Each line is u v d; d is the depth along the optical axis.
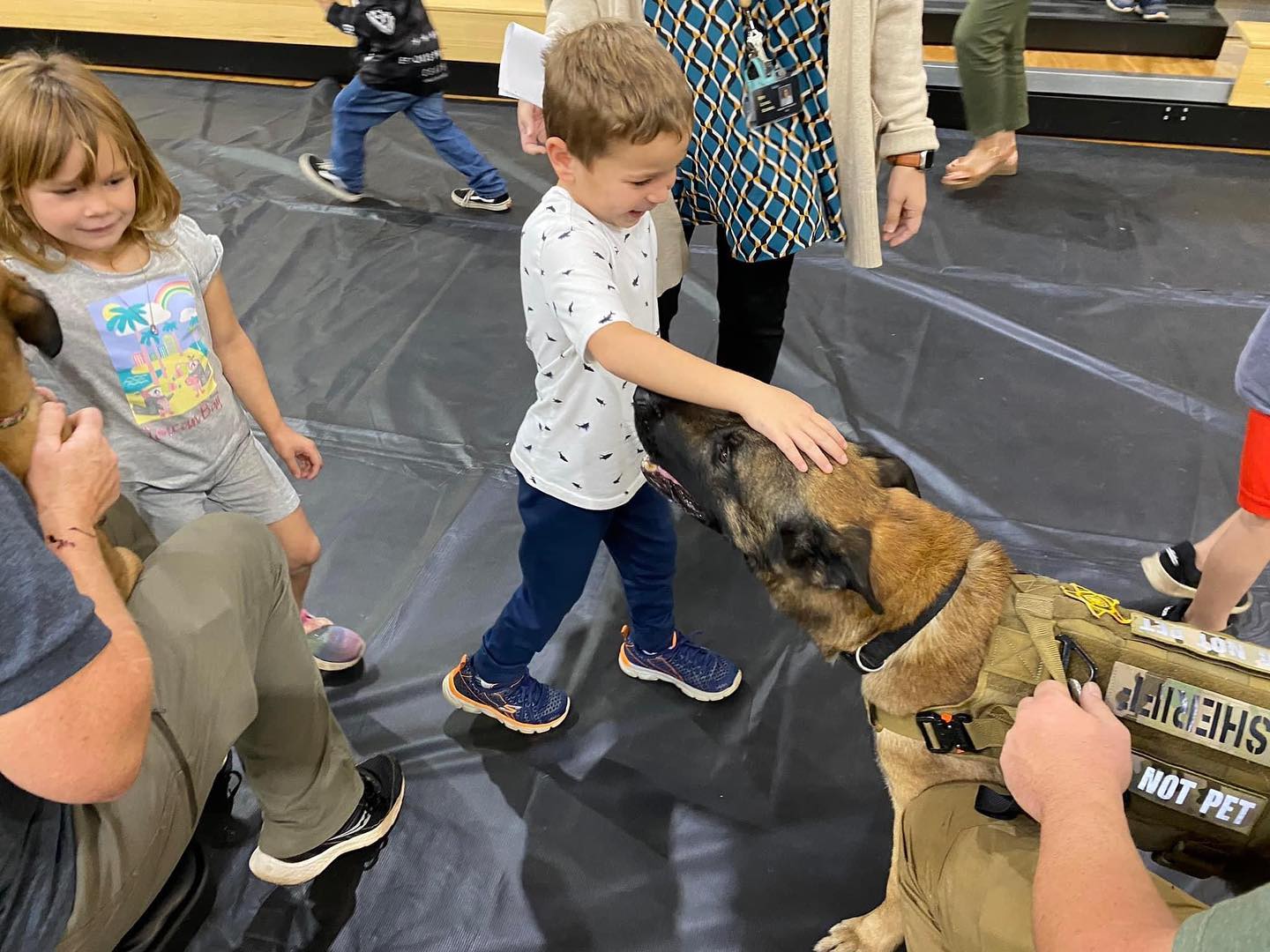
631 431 2.09
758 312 2.95
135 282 2.00
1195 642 1.65
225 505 2.41
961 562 1.83
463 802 2.51
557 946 2.23
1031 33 5.68
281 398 3.81
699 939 2.24
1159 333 4.05
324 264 4.59
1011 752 1.49
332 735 2.21
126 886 1.57
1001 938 1.53
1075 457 3.50
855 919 2.21
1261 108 5.27
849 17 2.41
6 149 1.74
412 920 2.27
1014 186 5.08
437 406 3.76
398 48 4.46
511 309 4.30
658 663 2.73
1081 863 1.22
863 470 1.91
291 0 6.06
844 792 2.53
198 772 1.72
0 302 1.48
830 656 1.98
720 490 1.93
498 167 5.40
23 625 1.14
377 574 3.11
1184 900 1.51
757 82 2.42
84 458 1.47
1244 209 4.88
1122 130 5.50
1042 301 4.25
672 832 2.45
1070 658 1.66
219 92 6.22
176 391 2.13
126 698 1.27
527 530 2.24
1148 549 3.15
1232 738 1.57
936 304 4.24
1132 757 1.61
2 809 1.33
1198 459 3.47
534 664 2.86
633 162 1.75
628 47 1.73
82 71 1.85
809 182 2.60
